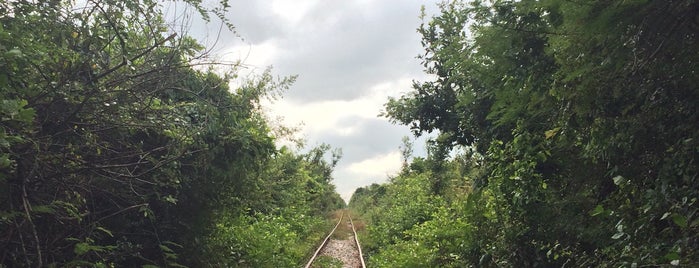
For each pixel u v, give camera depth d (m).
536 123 5.99
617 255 4.30
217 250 8.30
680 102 4.26
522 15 4.66
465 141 10.37
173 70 5.46
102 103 4.74
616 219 4.63
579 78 4.51
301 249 17.17
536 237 5.99
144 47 5.40
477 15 5.04
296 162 24.38
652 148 4.56
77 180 4.98
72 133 4.65
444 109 10.46
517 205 5.99
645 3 3.56
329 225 34.81
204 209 7.62
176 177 6.17
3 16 3.98
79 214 4.74
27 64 3.96
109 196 5.68
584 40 4.13
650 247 3.99
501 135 7.79
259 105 7.91
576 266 5.05
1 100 3.23
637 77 4.30
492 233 7.07
